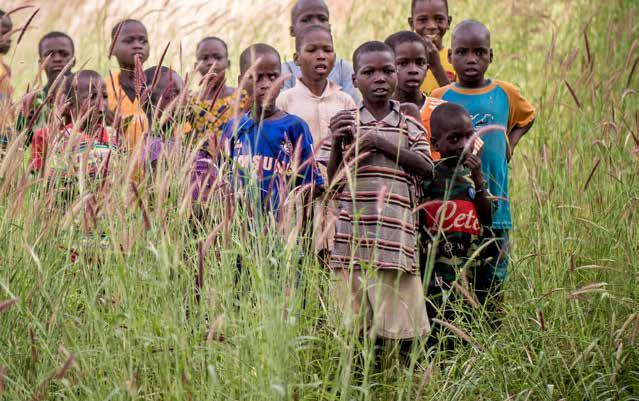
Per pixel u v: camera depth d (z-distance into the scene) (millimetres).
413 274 6793
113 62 12117
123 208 5680
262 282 5430
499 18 15070
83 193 5676
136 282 5645
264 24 13289
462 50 8250
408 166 6750
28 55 13625
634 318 6527
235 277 6480
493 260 7621
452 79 9719
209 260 6074
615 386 6195
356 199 6801
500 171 8055
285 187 6230
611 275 7277
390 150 6715
